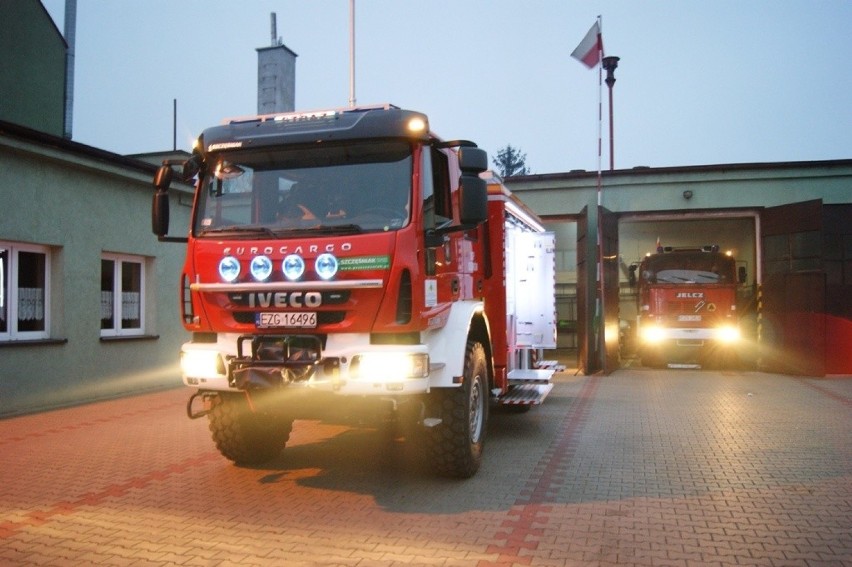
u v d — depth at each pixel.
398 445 8.20
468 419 6.50
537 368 10.73
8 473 6.92
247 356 5.99
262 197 6.22
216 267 6.05
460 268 7.07
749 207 17.77
